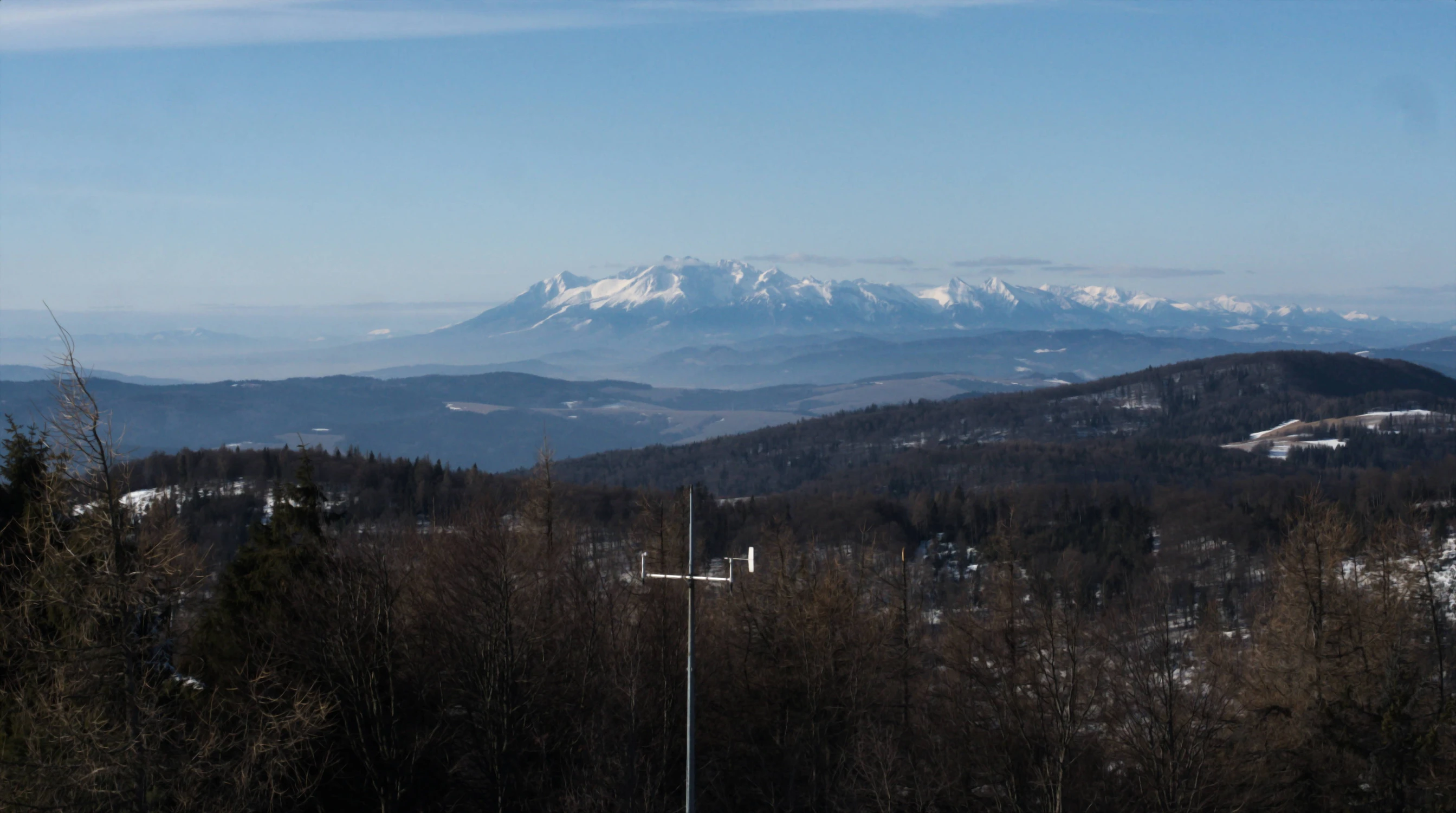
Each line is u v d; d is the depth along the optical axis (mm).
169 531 22375
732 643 42594
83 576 20578
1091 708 36688
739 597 45219
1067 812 35094
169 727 22141
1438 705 35000
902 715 43094
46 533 21562
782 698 40938
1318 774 34344
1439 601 40719
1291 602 40094
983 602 53438
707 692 39312
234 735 24188
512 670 34125
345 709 31672
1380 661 37094
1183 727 33531
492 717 33594
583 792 32750
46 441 20375
